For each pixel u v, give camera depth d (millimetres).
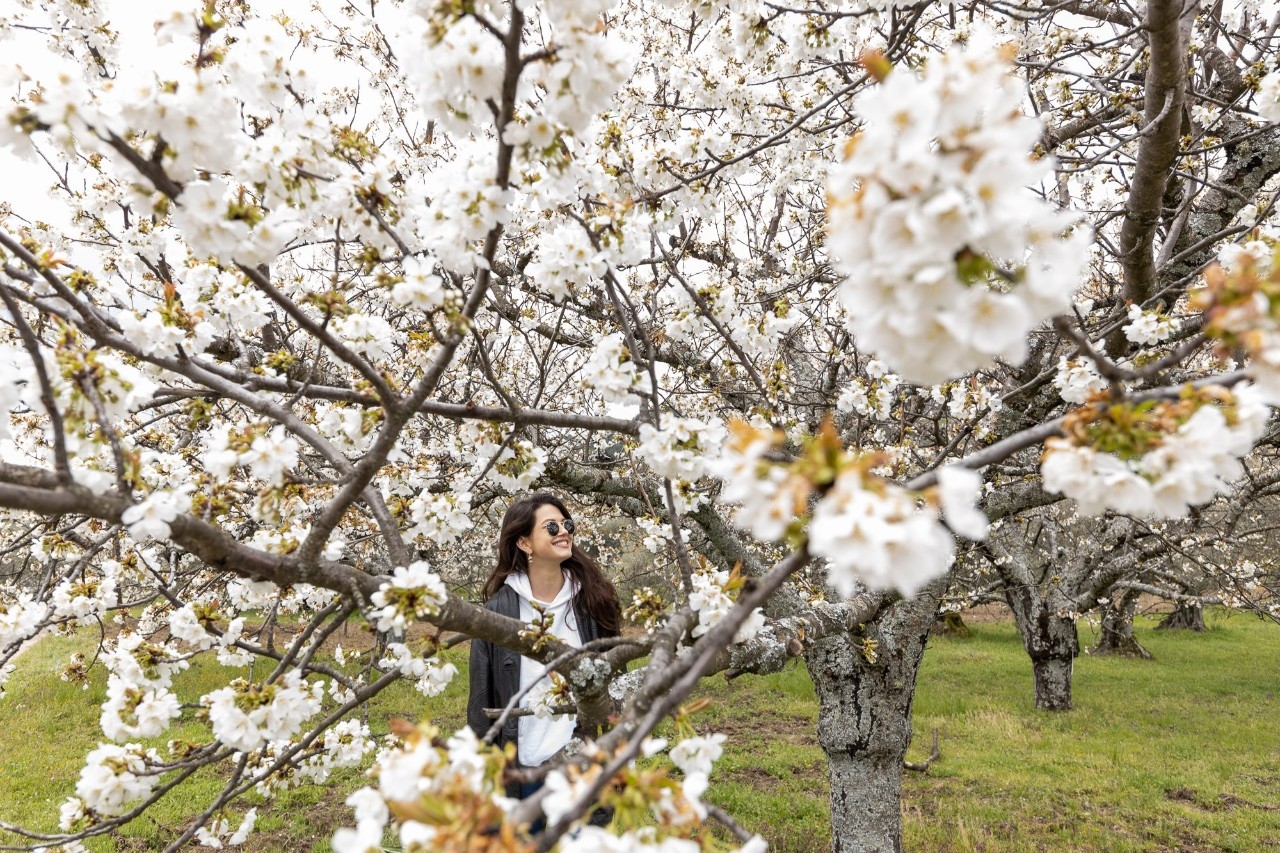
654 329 3186
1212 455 925
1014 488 3760
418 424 3957
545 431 4730
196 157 1221
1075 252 717
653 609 1927
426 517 2146
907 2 2527
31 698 8625
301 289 3254
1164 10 2100
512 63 1180
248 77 1441
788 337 3734
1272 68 2822
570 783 941
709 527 3682
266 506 1588
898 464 3227
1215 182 3270
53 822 5438
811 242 4344
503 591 2873
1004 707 9414
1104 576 8680
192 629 1924
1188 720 8789
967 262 700
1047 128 3133
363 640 9102
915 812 5789
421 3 1308
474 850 776
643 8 4957
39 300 1518
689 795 930
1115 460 936
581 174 2088
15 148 1157
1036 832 5492
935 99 678
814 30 2703
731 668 2400
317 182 1585
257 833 5219
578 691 1886
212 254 1330
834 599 3840
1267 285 773
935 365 772
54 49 2916
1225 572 5941
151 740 6664
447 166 1627
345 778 6129
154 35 1170
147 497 1383
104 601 2246
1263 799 6262
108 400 1379
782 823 5523
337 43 5043
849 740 3969
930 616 4055
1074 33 3781
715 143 2791
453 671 2086
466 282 2758
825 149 3775
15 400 1194
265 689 1597
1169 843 5391
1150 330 2295
